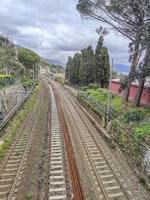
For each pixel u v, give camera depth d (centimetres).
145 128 1636
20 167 1391
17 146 1777
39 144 1856
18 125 2359
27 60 9325
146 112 2112
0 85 3075
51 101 4097
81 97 4091
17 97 3609
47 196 1109
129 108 2416
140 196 1142
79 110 3344
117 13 2288
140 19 2088
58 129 2253
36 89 5969
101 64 4650
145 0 1850
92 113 2961
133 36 2236
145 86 2639
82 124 2481
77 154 1642
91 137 2033
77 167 1432
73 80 7244
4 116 2314
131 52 2130
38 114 2917
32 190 1170
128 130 1706
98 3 2364
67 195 1118
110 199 1112
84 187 1212
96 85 4581
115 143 1852
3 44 6188
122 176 1329
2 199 1105
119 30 2353
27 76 8112
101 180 1276
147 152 1356
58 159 1523
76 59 6906
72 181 1228
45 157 1555
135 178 1309
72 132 2189
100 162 1509
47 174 1313
